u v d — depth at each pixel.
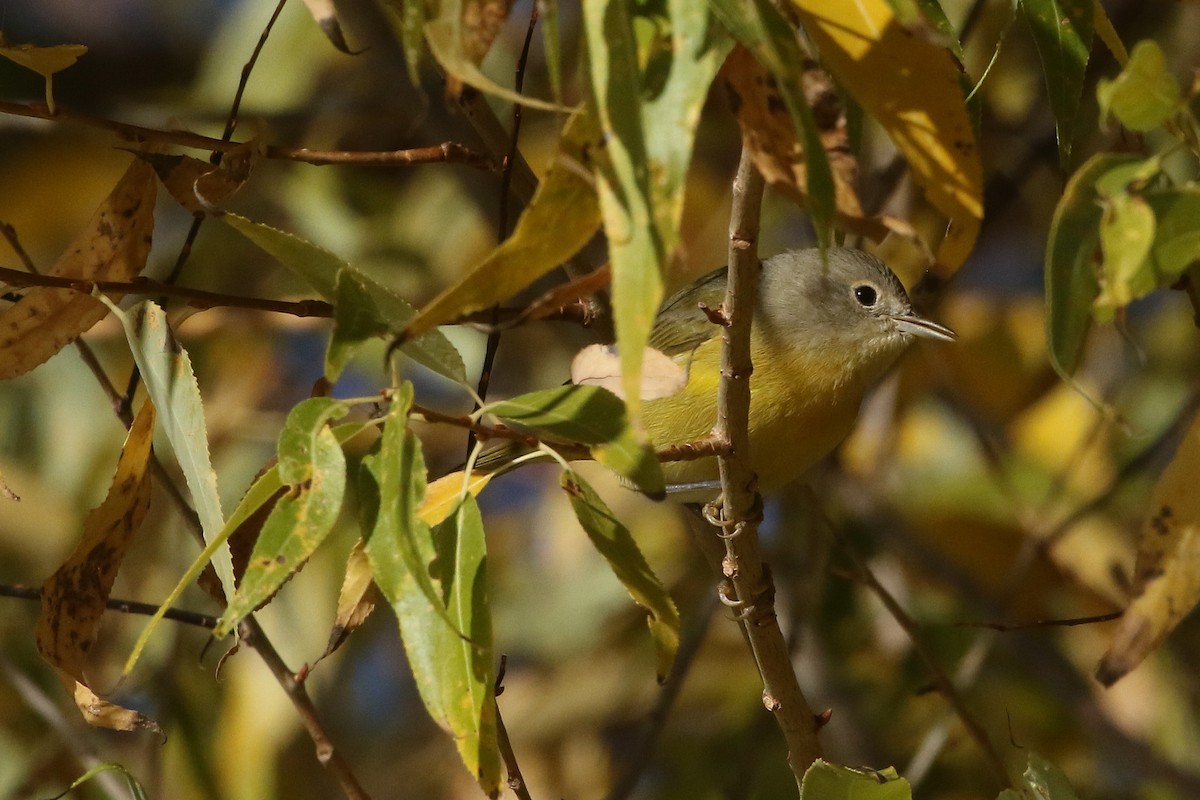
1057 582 10.86
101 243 6.76
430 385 12.42
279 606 11.02
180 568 10.70
